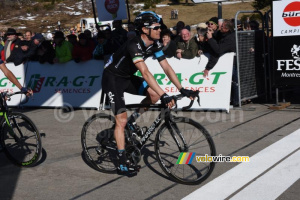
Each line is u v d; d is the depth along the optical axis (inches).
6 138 146.0
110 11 313.7
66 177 133.0
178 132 125.1
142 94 134.4
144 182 125.1
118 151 129.3
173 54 234.1
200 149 123.9
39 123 223.6
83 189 121.4
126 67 127.2
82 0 1811.0
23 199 115.0
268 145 156.7
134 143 130.4
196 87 229.9
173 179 123.3
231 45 220.4
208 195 111.2
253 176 123.8
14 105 282.4
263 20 251.0
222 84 223.8
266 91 253.8
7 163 151.5
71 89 264.8
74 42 279.0
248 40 237.9
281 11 218.2
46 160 152.6
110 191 119.0
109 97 129.6
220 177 124.6
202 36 223.8
